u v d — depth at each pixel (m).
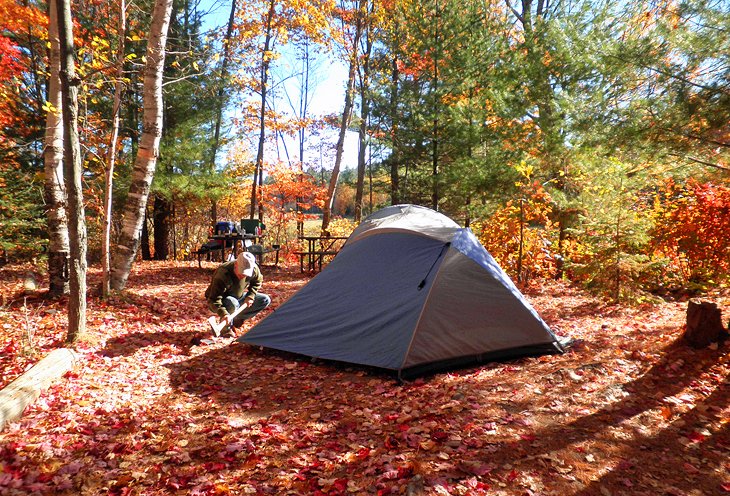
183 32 15.73
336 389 4.71
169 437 3.65
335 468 3.21
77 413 3.96
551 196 10.75
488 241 11.30
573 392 4.45
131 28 13.08
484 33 15.54
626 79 6.04
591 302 8.70
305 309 6.01
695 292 9.02
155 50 7.65
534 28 12.18
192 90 15.16
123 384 4.69
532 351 5.60
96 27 12.04
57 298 7.54
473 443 3.50
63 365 4.78
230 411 4.20
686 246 9.11
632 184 8.75
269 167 19.28
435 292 5.33
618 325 6.91
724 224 8.41
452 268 5.50
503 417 3.95
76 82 5.27
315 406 4.30
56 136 7.50
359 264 6.05
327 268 6.30
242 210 24.55
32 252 11.38
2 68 9.38
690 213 8.91
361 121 19.17
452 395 4.38
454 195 15.97
